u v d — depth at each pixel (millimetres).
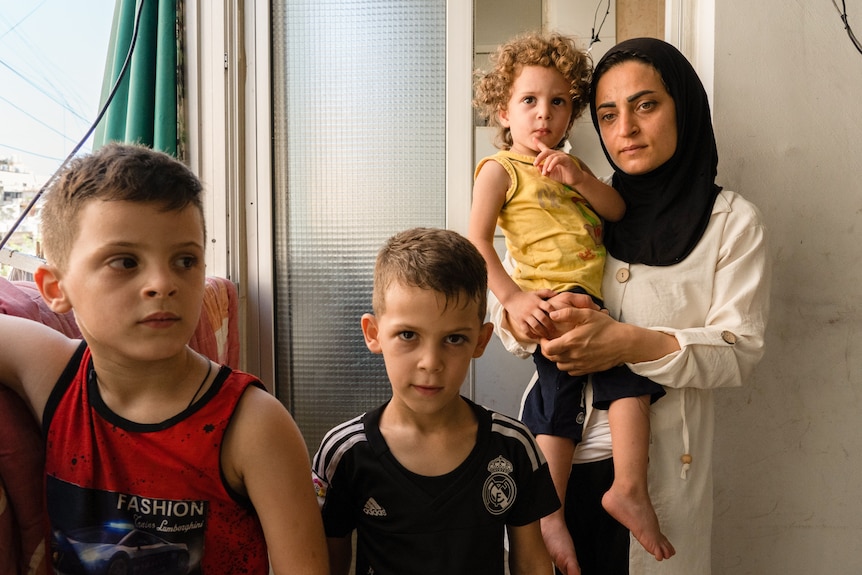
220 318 1608
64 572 827
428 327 877
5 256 1495
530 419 1312
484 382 1954
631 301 1278
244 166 1866
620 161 1292
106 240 733
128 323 745
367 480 925
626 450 1178
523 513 966
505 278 1310
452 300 876
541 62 1430
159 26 1760
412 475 911
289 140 1877
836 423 1555
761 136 1523
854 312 1536
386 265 917
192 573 824
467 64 1789
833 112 1512
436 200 1838
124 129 1821
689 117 1268
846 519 1565
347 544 996
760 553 1585
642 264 1299
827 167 1520
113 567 808
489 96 1540
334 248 1877
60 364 857
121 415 814
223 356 1626
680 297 1233
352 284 1876
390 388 1882
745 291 1201
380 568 924
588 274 1310
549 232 1342
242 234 1861
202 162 1821
